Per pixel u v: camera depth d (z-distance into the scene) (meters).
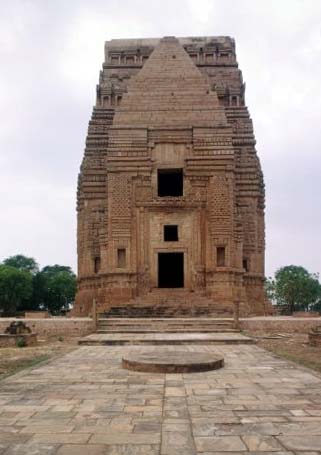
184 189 47.88
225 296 45.81
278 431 10.22
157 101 49.53
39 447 9.34
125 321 38.75
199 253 47.03
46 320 37.56
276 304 99.38
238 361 21.22
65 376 17.38
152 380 16.41
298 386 15.16
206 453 8.92
